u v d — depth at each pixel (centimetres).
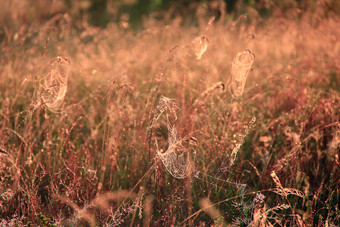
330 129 389
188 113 387
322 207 310
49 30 567
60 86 361
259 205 278
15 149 347
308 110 405
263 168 343
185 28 812
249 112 429
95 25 1107
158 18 1043
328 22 642
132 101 424
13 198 302
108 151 335
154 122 302
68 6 997
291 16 699
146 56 619
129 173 347
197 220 294
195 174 307
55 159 355
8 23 616
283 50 624
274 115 439
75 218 272
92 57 604
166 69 400
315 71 507
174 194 304
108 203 313
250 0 854
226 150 354
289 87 460
